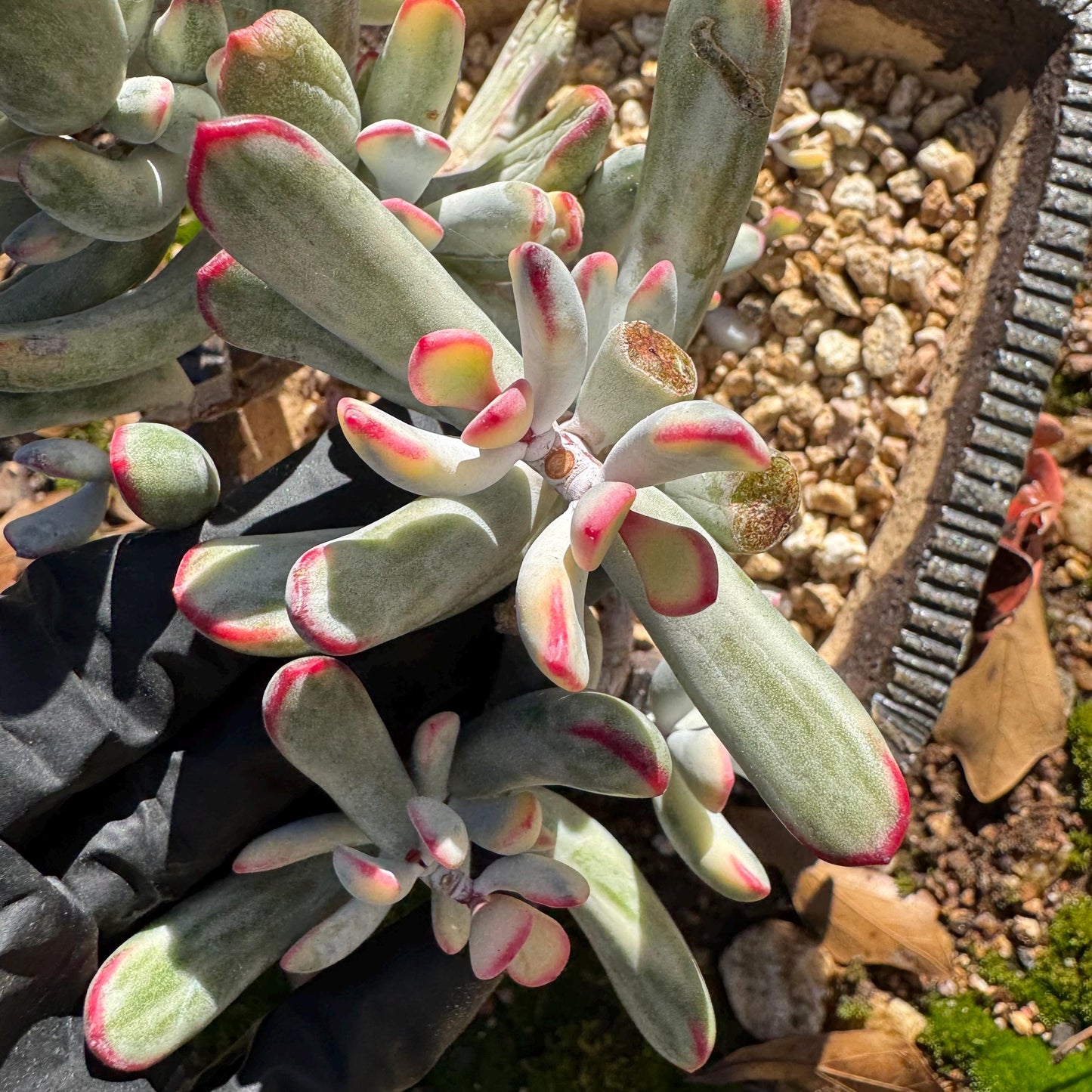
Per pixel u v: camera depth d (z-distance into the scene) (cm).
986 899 26
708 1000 19
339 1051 18
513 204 19
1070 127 25
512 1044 26
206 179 14
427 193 21
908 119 28
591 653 19
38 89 16
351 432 14
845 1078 25
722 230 18
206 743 18
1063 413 29
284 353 17
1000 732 26
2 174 18
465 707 20
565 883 17
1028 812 27
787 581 28
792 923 26
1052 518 27
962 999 26
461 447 15
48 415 20
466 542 16
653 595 14
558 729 17
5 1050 17
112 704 18
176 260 19
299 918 18
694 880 27
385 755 17
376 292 15
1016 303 25
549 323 14
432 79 19
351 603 15
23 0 15
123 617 18
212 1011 17
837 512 27
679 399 15
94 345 18
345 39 20
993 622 26
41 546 20
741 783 27
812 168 28
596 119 20
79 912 17
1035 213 25
